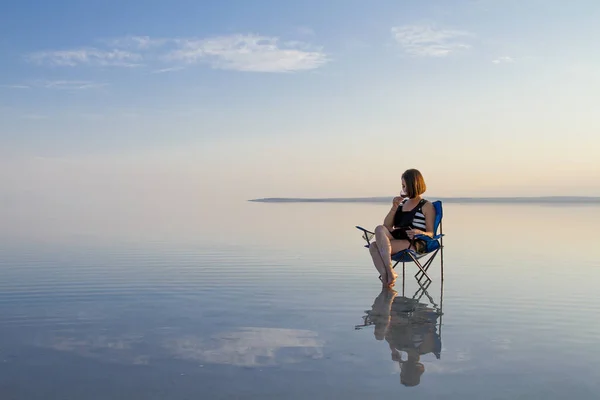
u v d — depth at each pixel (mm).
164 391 2441
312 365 2824
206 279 5828
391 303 4551
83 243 9672
